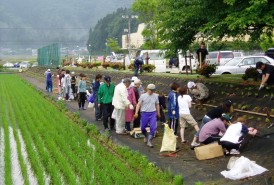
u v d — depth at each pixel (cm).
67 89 2975
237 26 1504
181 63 3422
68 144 1580
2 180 1194
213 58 3322
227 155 1269
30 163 1360
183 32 1984
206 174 1118
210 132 1337
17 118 2316
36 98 3306
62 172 1234
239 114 1603
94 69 4688
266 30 1755
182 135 1493
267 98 1585
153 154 1376
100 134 1689
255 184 993
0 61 15050
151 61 3719
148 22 5056
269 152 1224
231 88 1886
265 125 1425
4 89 4322
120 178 1070
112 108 1836
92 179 1098
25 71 8425
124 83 1727
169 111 1551
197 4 1748
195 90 1897
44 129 1858
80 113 2386
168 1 1883
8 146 1568
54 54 6888
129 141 1594
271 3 1491
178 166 1213
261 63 1667
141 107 1493
